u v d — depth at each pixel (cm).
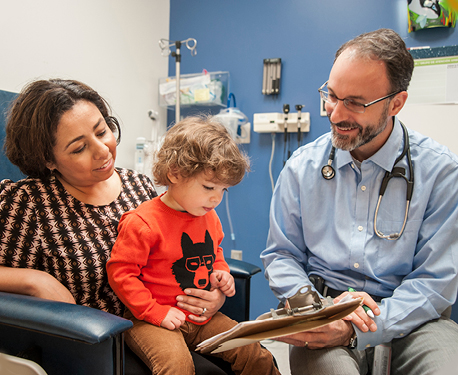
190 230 107
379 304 116
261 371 102
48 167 103
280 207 138
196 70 255
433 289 111
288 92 233
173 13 262
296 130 228
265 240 240
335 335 102
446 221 115
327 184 129
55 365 82
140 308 94
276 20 234
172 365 87
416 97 200
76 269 102
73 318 75
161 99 248
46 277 94
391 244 120
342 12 219
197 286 105
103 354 76
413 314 107
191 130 103
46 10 177
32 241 98
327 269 129
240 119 235
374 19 213
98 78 208
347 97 108
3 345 88
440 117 196
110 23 214
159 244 101
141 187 129
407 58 109
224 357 105
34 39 172
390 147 118
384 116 110
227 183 100
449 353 98
